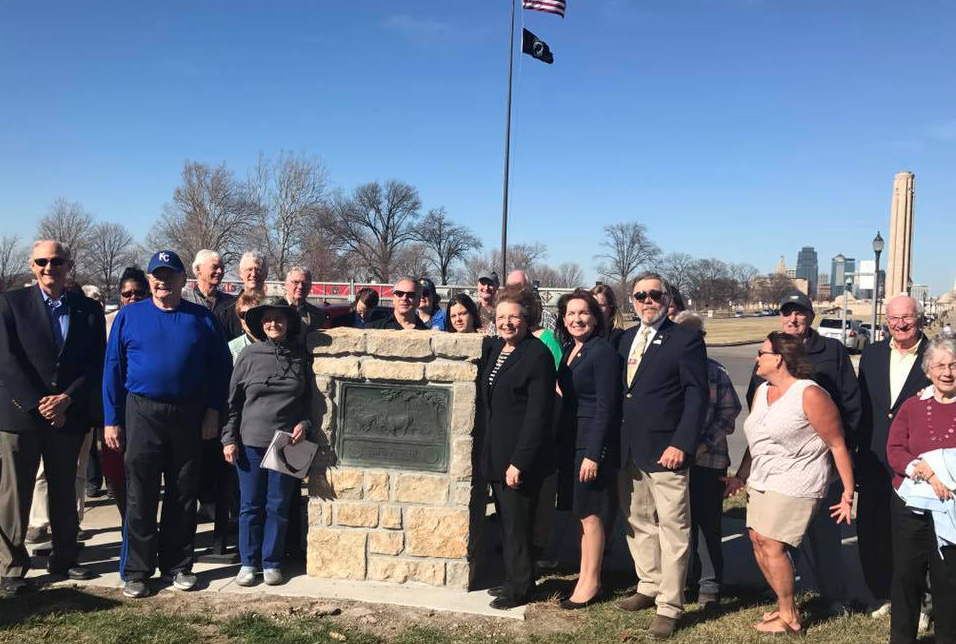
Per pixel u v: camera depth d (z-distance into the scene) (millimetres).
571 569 5375
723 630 4316
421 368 4793
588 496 4551
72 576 4926
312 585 4859
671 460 4223
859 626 4379
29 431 4668
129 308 4820
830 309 86938
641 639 4168
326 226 70062
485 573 5230
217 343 4996
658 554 4598
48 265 4773
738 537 6246
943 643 3865
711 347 37250
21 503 4672
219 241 58188
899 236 56125
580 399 4586
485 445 4668
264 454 4805
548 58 22625
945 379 3805
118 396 4812
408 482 4859
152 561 4758
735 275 110500
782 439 4137
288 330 4883
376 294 8148
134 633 4059
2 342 4629
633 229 77438
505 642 4078
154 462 4711
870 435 4605
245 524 4867
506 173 23203
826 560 4637
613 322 5570
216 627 4191
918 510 3885
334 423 4961
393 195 76062
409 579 4879
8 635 4008
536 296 5598
